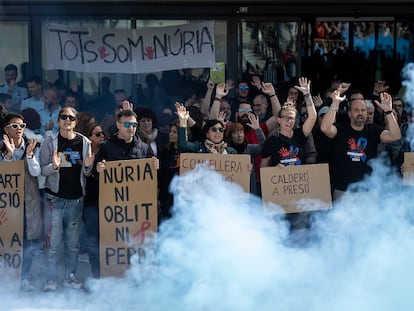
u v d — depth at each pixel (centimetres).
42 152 804
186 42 1155
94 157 828
